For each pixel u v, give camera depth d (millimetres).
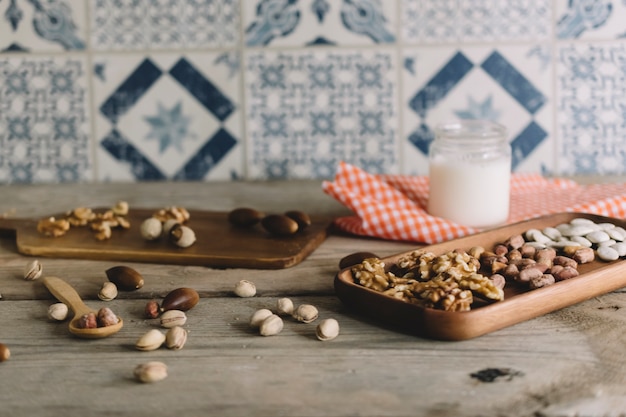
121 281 786
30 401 555
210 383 575
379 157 1344
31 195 1266
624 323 670
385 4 1299
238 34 1316
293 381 575
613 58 1295
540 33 1296
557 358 602
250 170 1356
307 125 1340
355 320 696
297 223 966
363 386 564
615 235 835
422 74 1316
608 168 1330
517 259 775
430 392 552
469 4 1292
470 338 640
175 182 1356
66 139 1354
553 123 1320
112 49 1327
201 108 1341
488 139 975
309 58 1319
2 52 1330
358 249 934
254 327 682
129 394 561
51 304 760
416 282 708
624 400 535
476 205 977
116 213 1078
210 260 871
